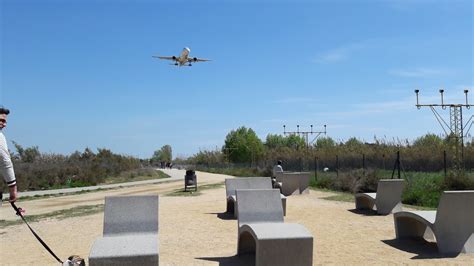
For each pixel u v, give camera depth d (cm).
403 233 977
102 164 4775
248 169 4812
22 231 1198
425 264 757
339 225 1158
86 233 1126
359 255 820
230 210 1437
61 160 4359
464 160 2669
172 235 1045
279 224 787
